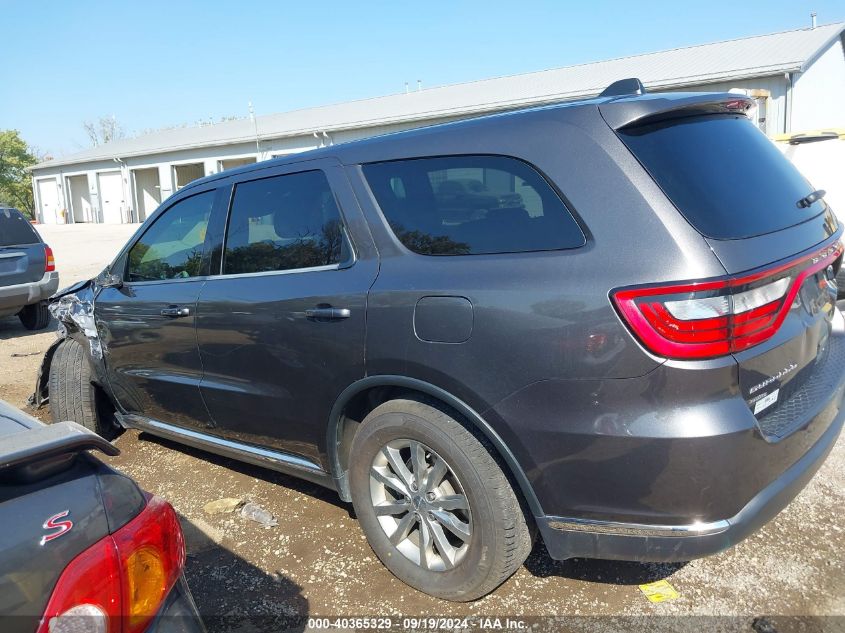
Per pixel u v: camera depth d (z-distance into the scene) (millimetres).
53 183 43219
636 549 2164
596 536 2221
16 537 1294
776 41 18641
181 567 1636
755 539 2975
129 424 4211
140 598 1436
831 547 2887
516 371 2221
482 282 2309
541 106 2531
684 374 1979
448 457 2465
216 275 3381
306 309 2820
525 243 2303
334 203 2881
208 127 37688
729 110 2611
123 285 3947
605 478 2129
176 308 3477
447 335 2367
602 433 2088
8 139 54625
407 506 2689
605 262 2096
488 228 2410
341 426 2906
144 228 3928
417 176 2650
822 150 7867
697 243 2021
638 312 2004
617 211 2127
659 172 2158
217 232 3420
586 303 2090
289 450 3172
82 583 1333
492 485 2385
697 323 1962
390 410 2637
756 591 2623
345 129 24203
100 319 4035
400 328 2498
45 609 1289
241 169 3416
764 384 2162
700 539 2068
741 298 2012
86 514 1399
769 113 16062
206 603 2729
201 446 3717
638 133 2252
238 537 3236
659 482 2047
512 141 2404
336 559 3008
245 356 3145
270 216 3170
